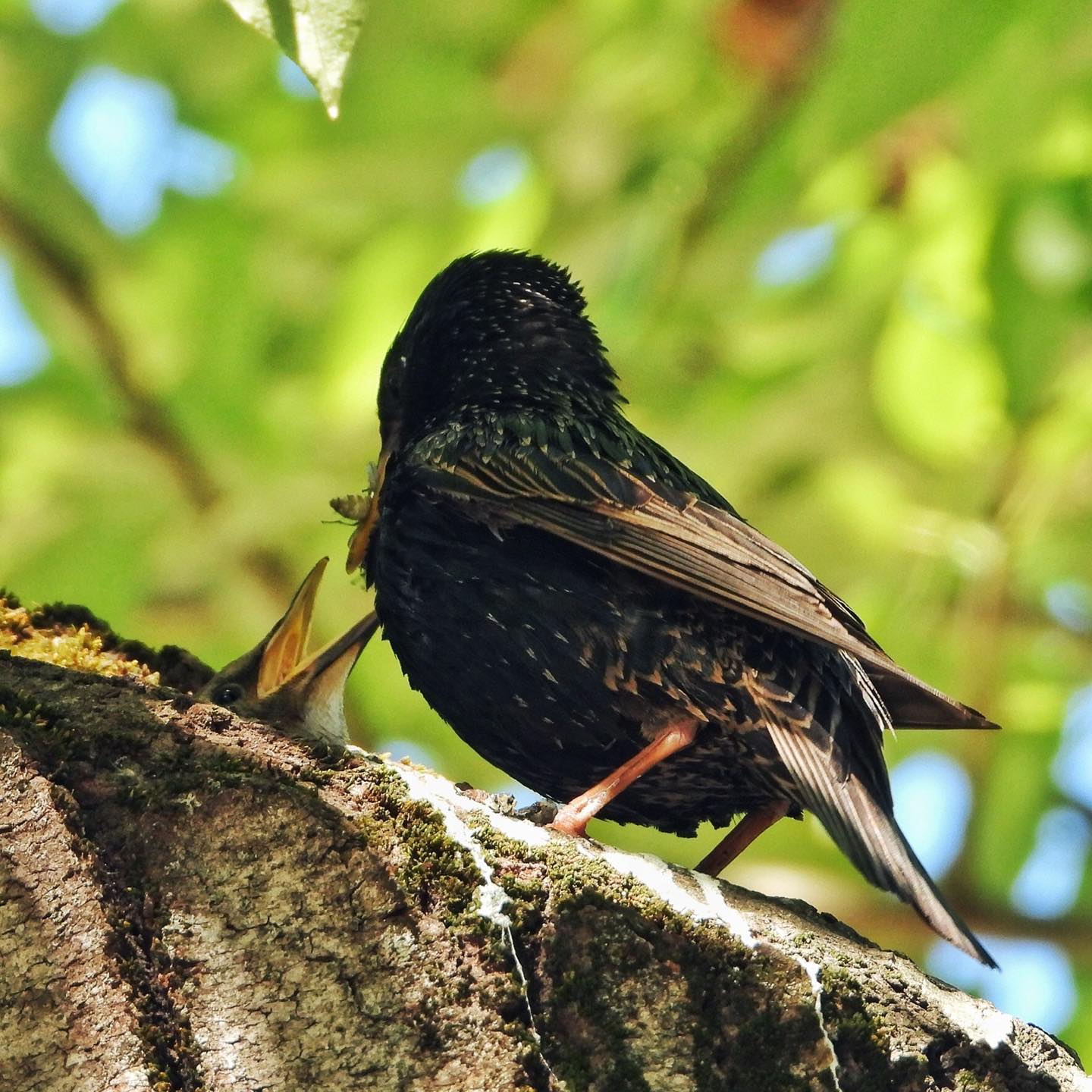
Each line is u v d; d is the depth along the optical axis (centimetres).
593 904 714
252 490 1565
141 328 1603
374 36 1523
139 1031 660
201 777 714
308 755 745
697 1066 695
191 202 1627
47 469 1582
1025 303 1397
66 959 668
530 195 1468
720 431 1559
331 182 1562
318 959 687
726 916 728
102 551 1586
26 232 1580
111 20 1627
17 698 724
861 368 1530
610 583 919
